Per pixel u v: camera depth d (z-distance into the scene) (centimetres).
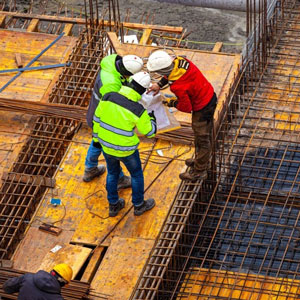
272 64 2994
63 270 1894
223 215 2488
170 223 2277
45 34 3133
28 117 2703
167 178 2466
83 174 2502
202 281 2220
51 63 2983
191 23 5041
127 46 3039
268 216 2470
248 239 2422
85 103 2809
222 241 2422
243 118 2650
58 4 5066
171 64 2081
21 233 2350
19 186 2469
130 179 2434
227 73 2864
